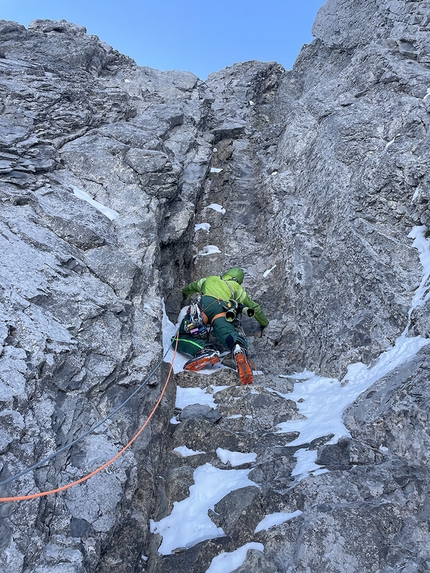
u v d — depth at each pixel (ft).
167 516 11.49
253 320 21.03
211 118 33.94
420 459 11.10
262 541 10.05
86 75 29.50
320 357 17.92
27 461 9.07
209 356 17.60
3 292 12.06
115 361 12.92
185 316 18.74
